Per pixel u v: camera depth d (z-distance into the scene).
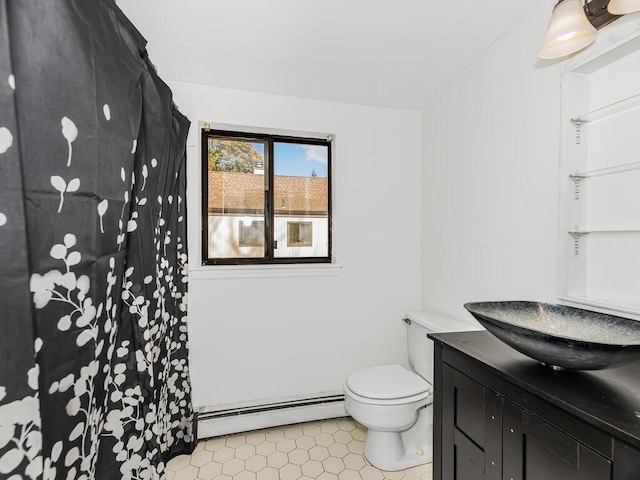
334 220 2.16
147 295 1.18
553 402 0.73
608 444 0.63
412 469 1.65
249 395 1.99
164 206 1.46
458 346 1.10
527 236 1.37
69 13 0.66
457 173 1.84
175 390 1.74
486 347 1.09
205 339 1.93
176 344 1.75
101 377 0.83
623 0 0.89
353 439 1.89
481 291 1.65
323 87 1.94
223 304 1.95
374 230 2.19
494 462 0.93
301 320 2.07
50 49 0.62
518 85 1.40
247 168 2.09
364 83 1.89
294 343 2.06
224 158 2.05
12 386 0.54
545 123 1.27
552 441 0.75
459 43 1.53
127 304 1.08
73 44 0.67
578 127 1.19
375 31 1.43
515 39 1.40
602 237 1.15
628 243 1.07
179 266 1.76
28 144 0.58
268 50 1.57
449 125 1.91
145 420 1.17
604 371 0.88
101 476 0.98
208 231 2.02
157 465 1.24
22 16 0.57
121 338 1.06
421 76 1.82
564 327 1.07
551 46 1.03
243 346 1.98
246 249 2.07
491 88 1.56
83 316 0.73
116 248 0.88
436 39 1.50
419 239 2.25
